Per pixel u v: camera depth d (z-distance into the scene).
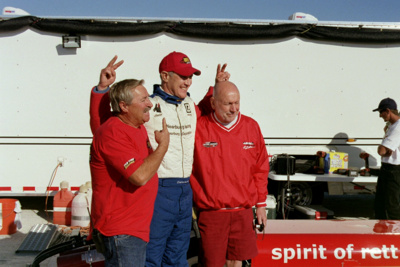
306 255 4.00
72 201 6.46
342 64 6.81
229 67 6.73
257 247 3.95
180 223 3.43
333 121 6.87
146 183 2.95
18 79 6.73
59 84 6.73
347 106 6.87
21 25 6.56
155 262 3.32
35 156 6.78
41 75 6.72
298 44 6.75
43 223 6.77
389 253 4.05
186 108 3.50
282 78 6.78
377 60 6.84
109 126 2.90
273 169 6.54
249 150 3.66
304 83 6.80
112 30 6.55
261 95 6.77
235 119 3.67
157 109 3.35
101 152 2.87
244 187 3.60
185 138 3.40
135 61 6.69
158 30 6.56
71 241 3.65
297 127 6.84
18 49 6.69
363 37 6.70
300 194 6.98
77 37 6.53
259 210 3.84
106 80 3.27
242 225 3.66
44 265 5.14
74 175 6.79
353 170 6.34
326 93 6.83
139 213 2.94
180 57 3.40
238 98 3.52
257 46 6.72
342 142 6.90
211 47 6.68
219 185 3.54
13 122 6.75
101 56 6.69
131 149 2.87
